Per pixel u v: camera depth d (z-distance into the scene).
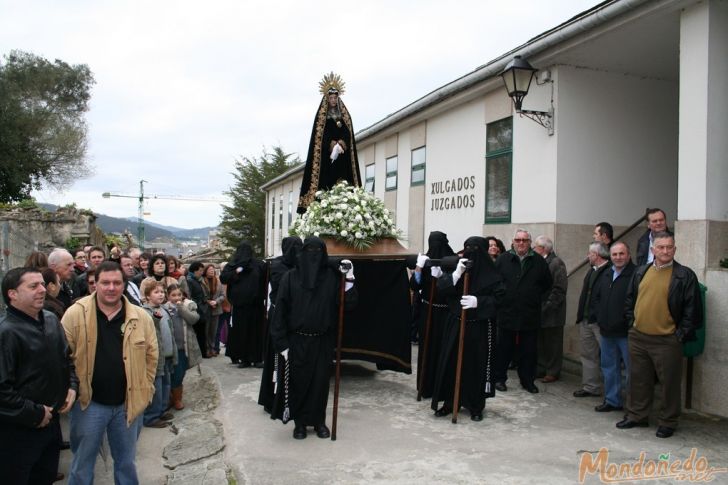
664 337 5.29
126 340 3.87
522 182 8.93
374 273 7.12
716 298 5.79
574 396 6.70
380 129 13.35
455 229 10.92
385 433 5.48
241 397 6.84
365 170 15.64
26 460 3.47
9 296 3.45
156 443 5.48
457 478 4.45
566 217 8.24
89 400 3.77
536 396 6.73
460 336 5.76
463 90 10.01
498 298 5.92
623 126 8.52
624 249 5.96
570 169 8.25
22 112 28.56
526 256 6.93
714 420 5.71
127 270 7.31
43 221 20.16
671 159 8.84
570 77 8.22
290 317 5.33
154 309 5.83
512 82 7.85
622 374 6.83
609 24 6.73
